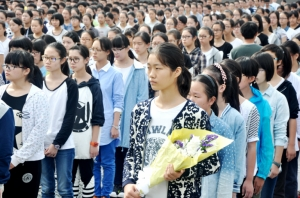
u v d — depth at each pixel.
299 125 8.98
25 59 6.80
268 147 7.05
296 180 9.02
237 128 6.23
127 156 5.14
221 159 5.70
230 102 6.42
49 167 7.95
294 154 8.38
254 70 7.11
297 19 21.30
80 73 8.66
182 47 12.77
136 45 10.88
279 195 8.63
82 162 8.75
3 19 17.75
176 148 4.70
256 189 7.11
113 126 9.39
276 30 20.45
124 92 9.97
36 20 15.14
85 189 8.81
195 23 18.42
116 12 23.14
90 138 8.59
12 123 6.02
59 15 16.19
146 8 28.03
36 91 6.92
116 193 10.15
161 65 4.82
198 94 5.67
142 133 4.98
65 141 7.71
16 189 6.80
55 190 8.53
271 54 8.35
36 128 6.81
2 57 11.28
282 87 8.28
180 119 4.87
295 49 9.85
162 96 4.98
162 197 4.89
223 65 6.43
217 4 30.39
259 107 7.11
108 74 9.49
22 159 6.65
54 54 7.79
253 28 11.70
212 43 12.43
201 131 4.84
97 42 9.39
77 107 8.50
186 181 4.88
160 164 4.75
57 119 7.80
